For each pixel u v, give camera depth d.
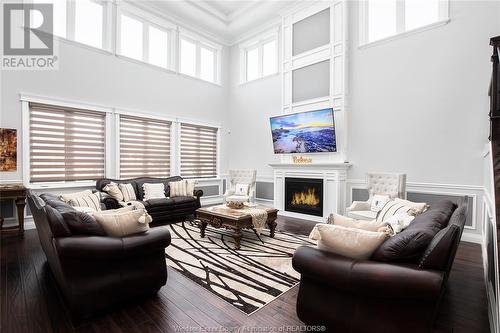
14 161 4.07
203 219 3.82
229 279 2.50
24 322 1.79
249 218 3.56
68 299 1.83
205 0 5.71
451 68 3.87
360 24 4.82
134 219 2.11
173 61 6.17
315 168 5.16
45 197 2.83
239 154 7.12
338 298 1.59
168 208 4.84
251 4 5.74
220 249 3.35
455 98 3.83
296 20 5.66
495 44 2.46
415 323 1.37
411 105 4.24
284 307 2.02
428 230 1.51
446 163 3.91
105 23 5.15
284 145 5.77
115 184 4.66
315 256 1.64
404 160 4.32
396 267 1.41
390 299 1.42
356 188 4.88
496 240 1.61
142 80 5.62
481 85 3.63
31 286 2.29
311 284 1.71
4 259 2.92
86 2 4.98
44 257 2.98
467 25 3.73
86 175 4.88
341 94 4.95
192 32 6.51
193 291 2.26
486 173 2.99
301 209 5.39
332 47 5.06
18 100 4.11
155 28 6.01
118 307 2.00
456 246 1.41
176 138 6.24
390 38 4.43
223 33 6.94
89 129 4.93
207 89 6.87
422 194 4.12
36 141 4.33
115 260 1.96
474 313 1.96
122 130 5.37
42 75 4.33
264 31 6.51
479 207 3.63
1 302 2.03
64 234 1.82
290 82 5.78
